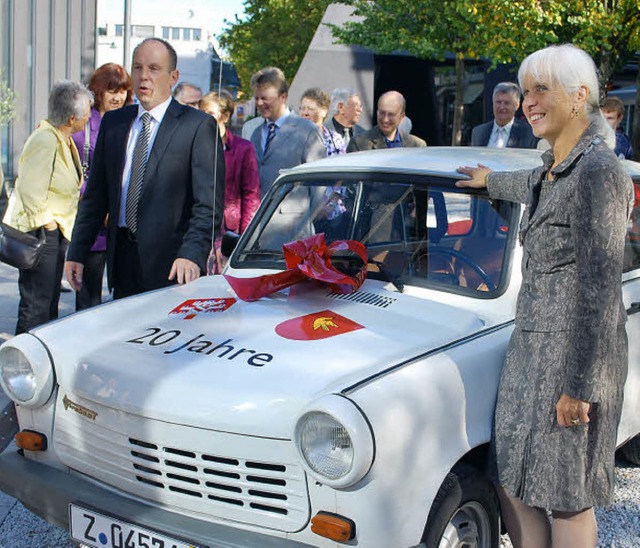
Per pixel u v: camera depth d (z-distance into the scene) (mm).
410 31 17547
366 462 2574
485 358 3105
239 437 2791
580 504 2816
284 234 4254
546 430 2803
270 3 34969
